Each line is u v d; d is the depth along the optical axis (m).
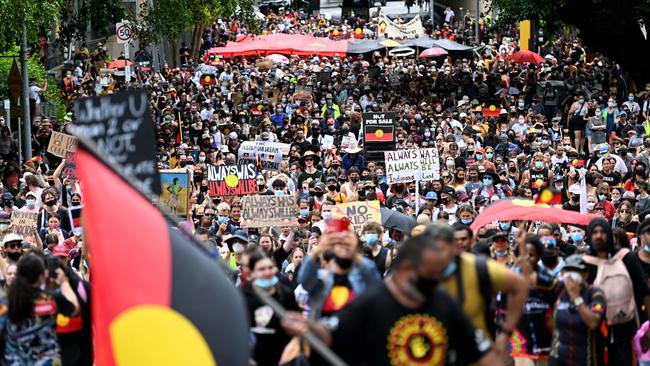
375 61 106.44
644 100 82.81
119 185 13.84
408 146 57.09
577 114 72.06
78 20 86.25
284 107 80.19
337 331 13.92
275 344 19.05
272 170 50.12
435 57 109.81
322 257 18.67
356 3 158.00
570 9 87.75
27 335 19.23
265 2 166.12
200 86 91.44
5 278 23.09
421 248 13.67
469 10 175.25
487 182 44.66
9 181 48.97
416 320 13.83
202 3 101.50
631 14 86.00
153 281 13.68
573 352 19.80
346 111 79.44
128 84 69.50
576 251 23.25
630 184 45.72
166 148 66.06
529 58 98.88
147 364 13.55
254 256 18.88
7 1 52.84
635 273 21.20
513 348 20.44
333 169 49.44
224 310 13.99
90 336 20.61
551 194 17.64
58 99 82.19
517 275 15.82
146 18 96.31
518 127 72.56
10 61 74.19
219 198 42.72
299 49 103.38
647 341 21.11
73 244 32.66
